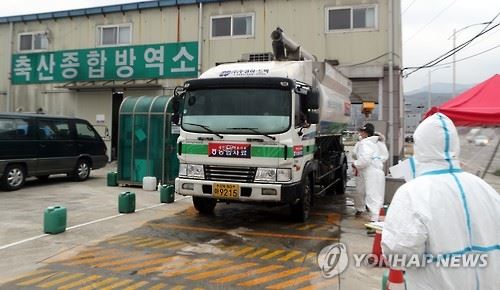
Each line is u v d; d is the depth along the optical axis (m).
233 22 14.74
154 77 15.59
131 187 10.92
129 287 4.08
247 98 6.47
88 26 16.53
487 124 5.92
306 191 7.26
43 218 6.69
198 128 6.61
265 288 4.12
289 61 7.39
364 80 13.51
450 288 1.87
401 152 13.21
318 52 13.79
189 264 4.82
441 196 1.90
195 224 6.89
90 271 4.52
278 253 5.34
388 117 13.23
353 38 13.51
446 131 1.98
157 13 15.60
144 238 5.94
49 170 10.88
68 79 16.70
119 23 16.11
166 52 15.43
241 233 6.36
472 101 6.20
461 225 1.89
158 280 4.29
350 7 13.53
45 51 17.14
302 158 6.81
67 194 9.70
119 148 11.03
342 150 10.80
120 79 15.98
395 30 13.28
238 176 6.37
